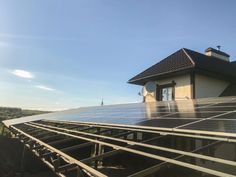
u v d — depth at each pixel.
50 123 14.36
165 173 10.14
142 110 9.98
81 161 5.17
